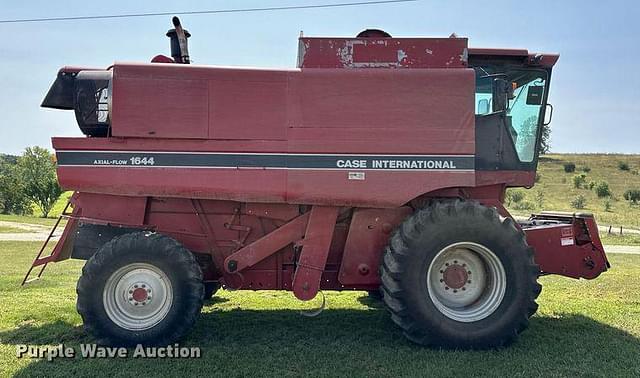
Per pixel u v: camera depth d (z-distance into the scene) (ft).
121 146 18.01
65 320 20.81
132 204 18.90
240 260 18.86
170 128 17.94
